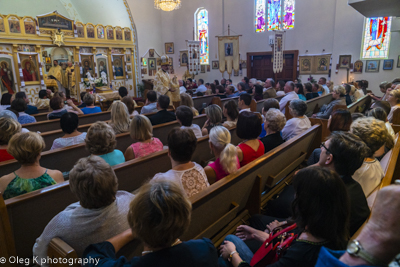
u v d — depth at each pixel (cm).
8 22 1002
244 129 256
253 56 1445
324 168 126
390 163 219
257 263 150
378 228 70
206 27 1521
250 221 227
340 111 283
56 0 1250
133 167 255
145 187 111
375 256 69
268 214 256
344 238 120
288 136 371
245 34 1410
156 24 1584
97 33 1283
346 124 279
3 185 205
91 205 139
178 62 1623
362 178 196
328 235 117
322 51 1238
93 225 138
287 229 154
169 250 107
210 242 119
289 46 1316
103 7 1377
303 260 119
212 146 238
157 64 1603
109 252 123
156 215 102
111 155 259
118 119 383
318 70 1259
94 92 1049
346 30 1160
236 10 1413
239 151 249
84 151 327
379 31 1098
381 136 200
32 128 460
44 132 441
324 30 1221
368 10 686
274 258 148
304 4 1251
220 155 217
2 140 271
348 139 164
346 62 1177
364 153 161
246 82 1015
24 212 184
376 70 1122
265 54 1374
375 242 70
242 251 175
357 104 593
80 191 136
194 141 196
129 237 136
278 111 299
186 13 1547
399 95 428
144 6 1508
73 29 1187
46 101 723
